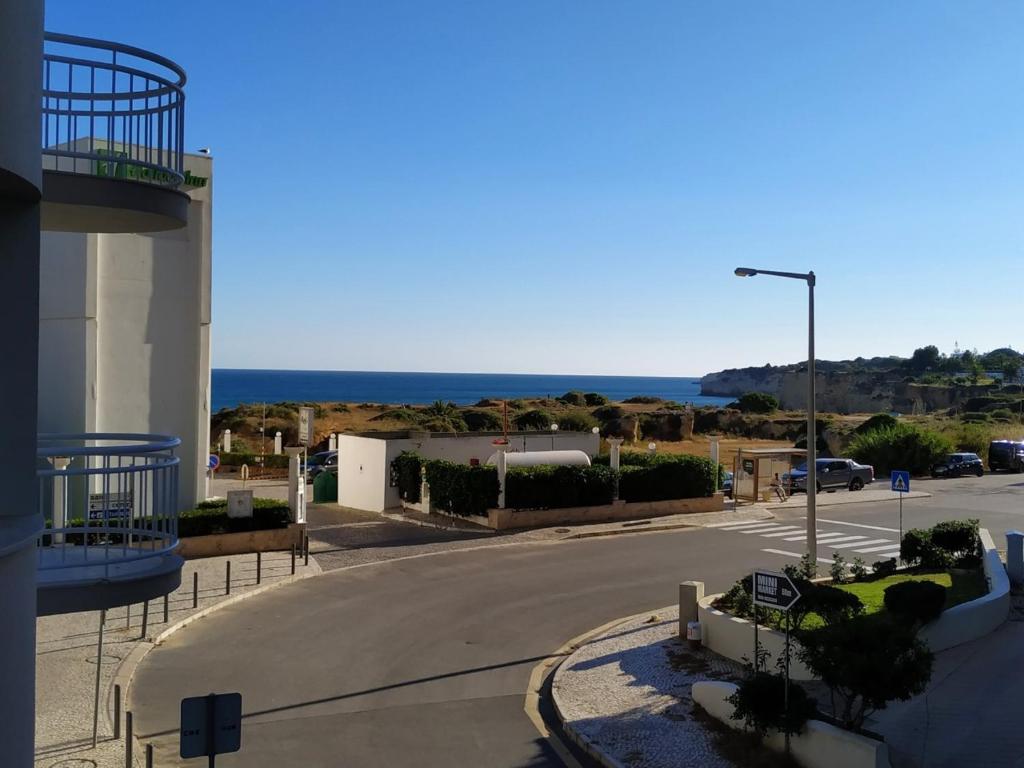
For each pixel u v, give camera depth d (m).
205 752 7.21
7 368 6.05
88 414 21.06
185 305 22.88
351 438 31.88
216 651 14.24
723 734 10.80
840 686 9.68
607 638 15.12
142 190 8.63
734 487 34.16
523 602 17.89
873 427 55.00
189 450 22.92
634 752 10.33
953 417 83.75
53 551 9.16
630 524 27.44
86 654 13.68
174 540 8.84
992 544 19.69
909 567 19.28
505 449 28.12
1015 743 10.20
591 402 118.25
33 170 5.57
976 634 14.38
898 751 10.02
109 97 8.98
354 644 14.83
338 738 10.84
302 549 22.59
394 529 26.34
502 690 12.76
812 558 19.23
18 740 5.57
